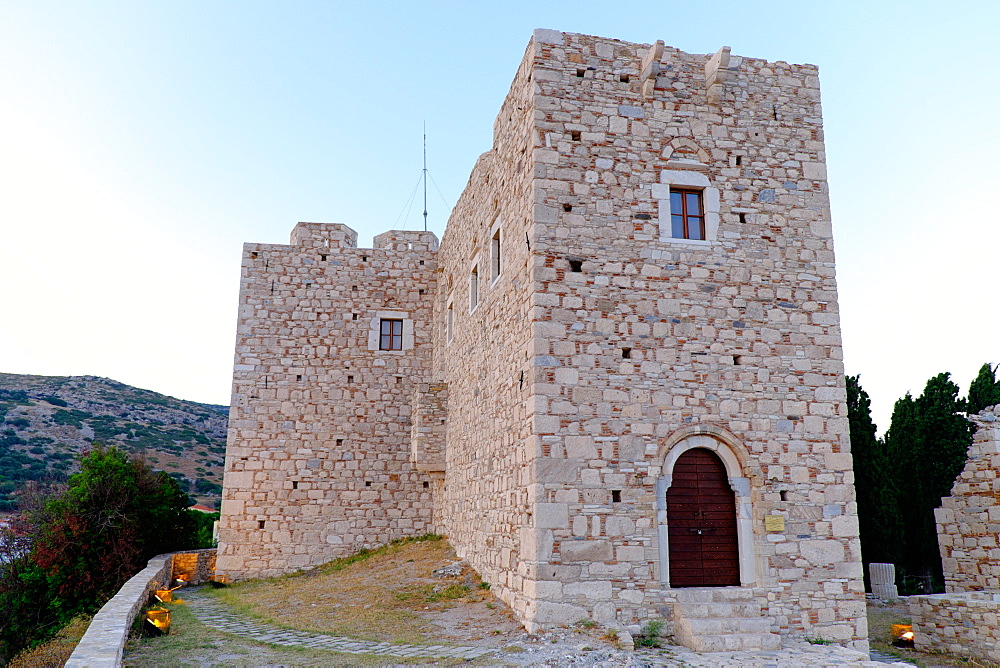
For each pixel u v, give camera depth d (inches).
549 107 518.6
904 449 922.1
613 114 530.0
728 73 557.9
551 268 494.9
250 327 895.1
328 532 856.3
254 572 832.3
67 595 776.9
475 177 716.7
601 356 489.4
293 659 398.9
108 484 832.3
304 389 888.9
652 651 422.9
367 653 410.0
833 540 496.7
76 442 2405.3
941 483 876.6
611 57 539.5
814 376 522.3
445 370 858.8
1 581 789.9
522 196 533.3
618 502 470.0
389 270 940.6
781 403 511.8
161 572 725.3
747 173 545.0
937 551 865.5
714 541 490.3
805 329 528.4
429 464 823.1
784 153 555.5
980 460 641.0
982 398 937.5
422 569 684.1
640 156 527.8
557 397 475.2
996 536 618.5
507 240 573.9
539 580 446.9
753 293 525.3
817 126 567.2
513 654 395.2
